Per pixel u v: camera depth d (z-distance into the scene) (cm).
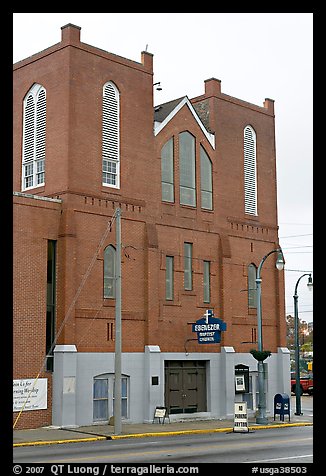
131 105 3338
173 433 2802
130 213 3253
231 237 3766
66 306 2909
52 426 2845
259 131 4062
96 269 3061
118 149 3253
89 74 3155
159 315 3312
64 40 3112
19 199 2878
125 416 3114
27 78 3291
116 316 2745
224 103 3862
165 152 3503
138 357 3198
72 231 2969
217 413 3528
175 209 3484
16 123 3334
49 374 2889
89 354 2984
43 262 2931
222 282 3647
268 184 4072
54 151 3088
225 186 3784
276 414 3697
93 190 3100
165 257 3397
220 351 3597
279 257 3316
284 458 1939
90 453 2070
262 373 3344
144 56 3441
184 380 3434
